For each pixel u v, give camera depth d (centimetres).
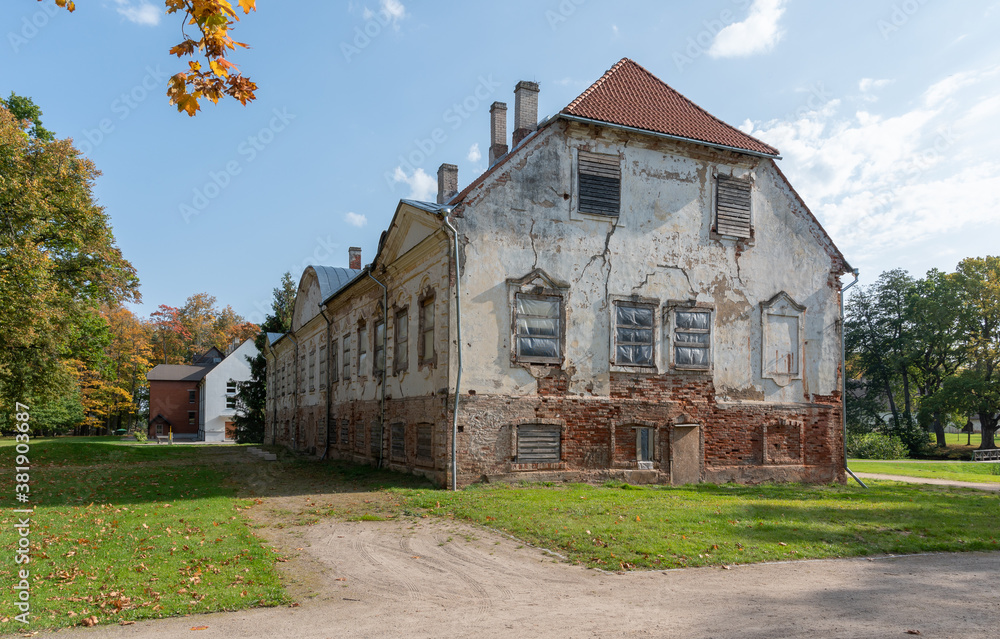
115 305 3331
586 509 1280
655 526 1112
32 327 2611
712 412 2003
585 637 592
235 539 1049
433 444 1783
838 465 2161
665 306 1978
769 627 620
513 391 1764
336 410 2928
